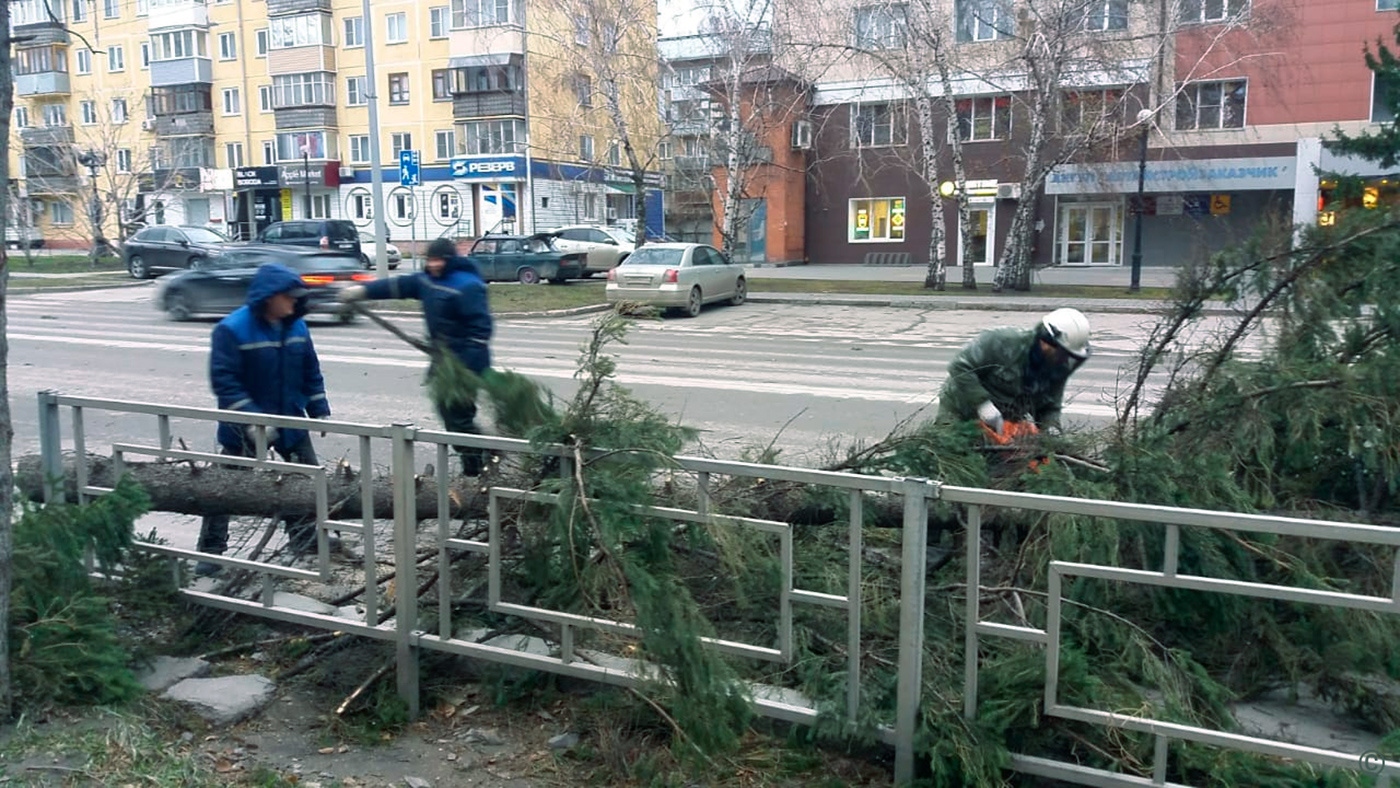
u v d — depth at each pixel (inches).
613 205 1956.2
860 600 122.2
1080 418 339.6
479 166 1831.9
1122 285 1093.1
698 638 123.6
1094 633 128.5
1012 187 1470.2
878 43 995.9
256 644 164.1
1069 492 137.5
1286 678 137.7
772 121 1083.3
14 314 805.2
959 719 119.2
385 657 156.2
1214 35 955.3
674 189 1318.9
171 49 2105.1
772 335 679.7
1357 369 157.9
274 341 195.2
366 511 145.5
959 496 113.2
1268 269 173.5
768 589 134.8
